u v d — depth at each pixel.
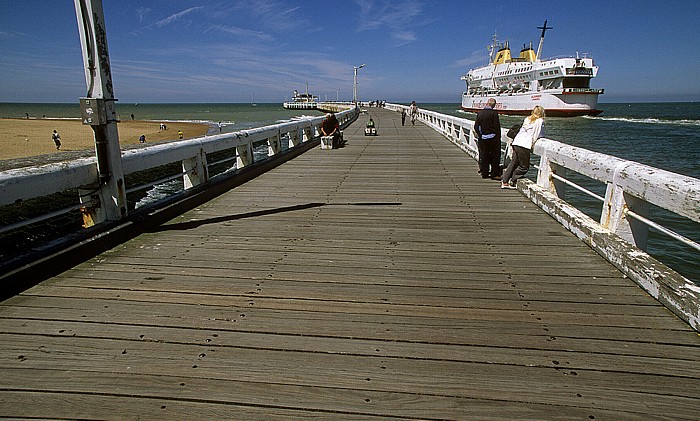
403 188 6.95
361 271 3.38
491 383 1.99
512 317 2.62
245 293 2.96
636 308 2.73
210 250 3.87
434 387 1.96
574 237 4.27
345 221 4.92
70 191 10.83
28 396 1.89
